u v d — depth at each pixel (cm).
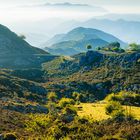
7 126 9512
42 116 11625
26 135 9088
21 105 12912
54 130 9550
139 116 13250
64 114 12544
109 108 13512
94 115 13375
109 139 9081
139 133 9488
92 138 9175
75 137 9150
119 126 10325
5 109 11819
